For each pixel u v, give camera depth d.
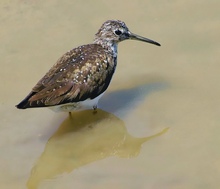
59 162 19.78
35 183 18.89
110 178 18.78
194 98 21.62
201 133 20.11
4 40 25.02
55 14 26.27
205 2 26.19
